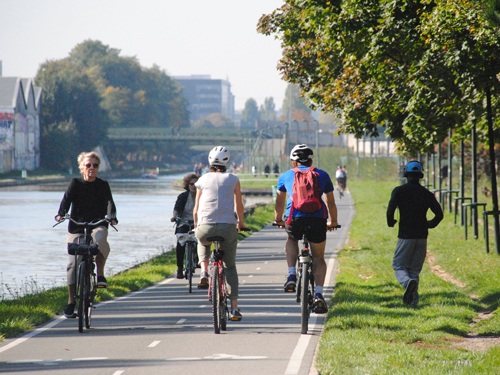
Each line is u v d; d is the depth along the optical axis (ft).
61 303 127.34
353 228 297.53
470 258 174.60
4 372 78.89
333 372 75.77
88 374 77.77
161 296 140.56
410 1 152.76
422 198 120.26
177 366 81.10
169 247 264.72
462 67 142.41
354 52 170.40
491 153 178.60
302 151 100.12
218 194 101.24
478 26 131.54
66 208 106.93
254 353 87.76
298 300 104.63
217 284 100.22
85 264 104.32
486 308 118.62
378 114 191.93
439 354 83.46
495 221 181.57
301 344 92.89
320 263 100.27
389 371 74.74
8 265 221.05
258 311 120.26
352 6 156.66
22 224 383.86
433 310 113.60
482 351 84.38
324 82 223.30
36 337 99.19
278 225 103.14
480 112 184.24
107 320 113.39
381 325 101.50
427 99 168.35
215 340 96.02
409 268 122.11
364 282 151.33
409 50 162.71
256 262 196.13
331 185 98.63
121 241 298.15
